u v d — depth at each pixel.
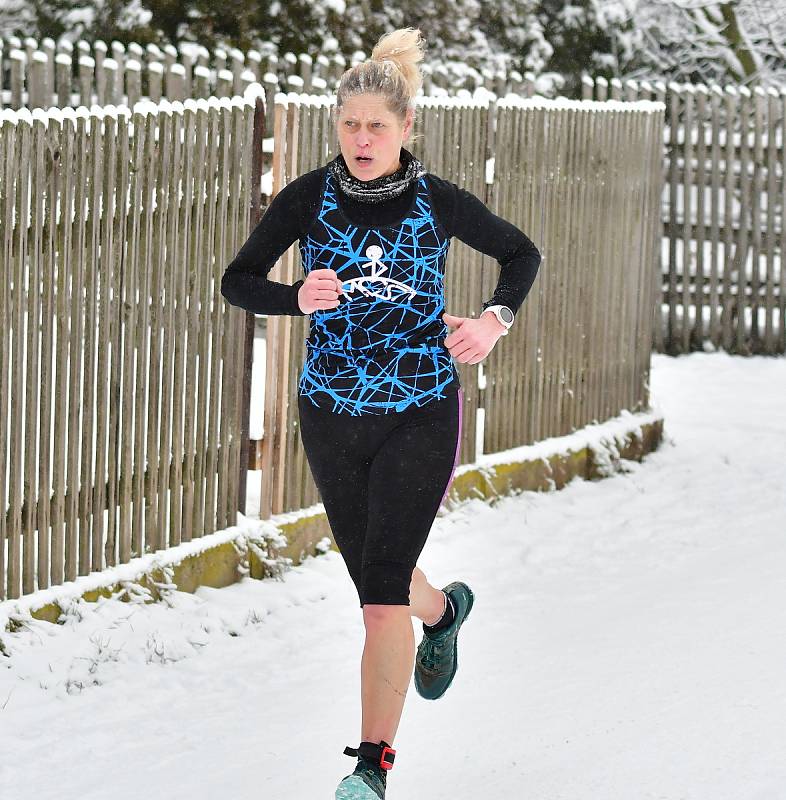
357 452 5.25
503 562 9.38
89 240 7.35
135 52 11.33
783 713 5.96
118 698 6.61
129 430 7.76
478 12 17.73
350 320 5.14
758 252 17.88
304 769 5.62
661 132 12.77
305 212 5.17
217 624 7.71
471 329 5.13
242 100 8.32
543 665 6.92
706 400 15.41
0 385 6.95
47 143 7.02
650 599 8.24
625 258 12.41
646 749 5.60
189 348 8.15
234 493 8.62
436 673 5.88
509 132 10.65
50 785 5.55
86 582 7.53
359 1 16.45
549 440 11.61
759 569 8.91
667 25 21.94
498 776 5.39
